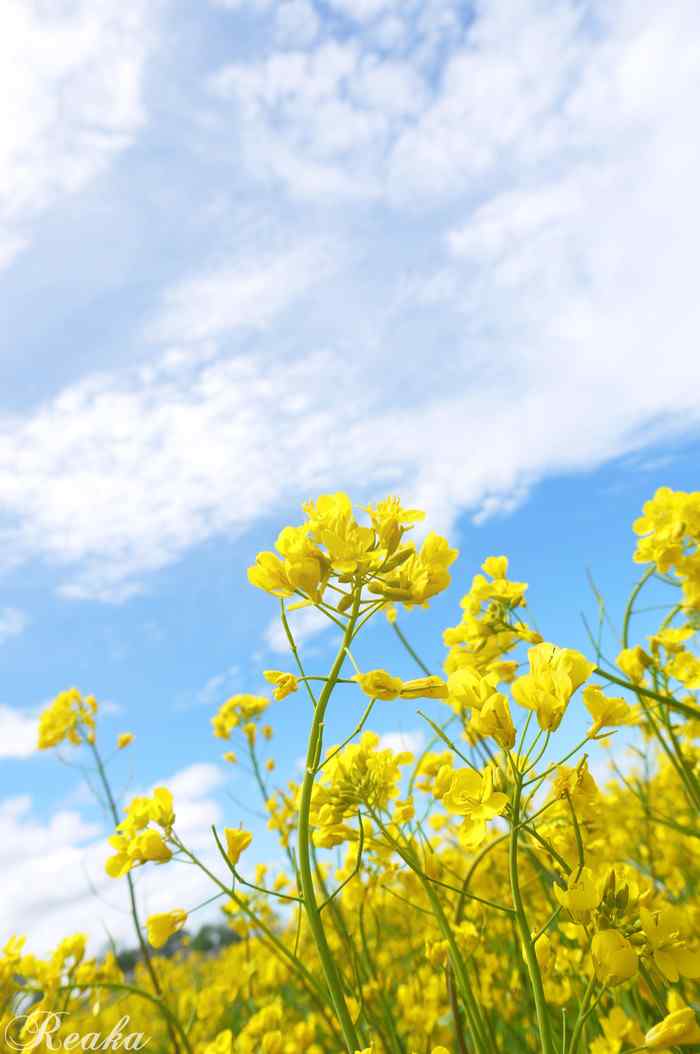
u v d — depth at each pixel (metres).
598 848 0.22
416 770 0.27
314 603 0.19
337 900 0.36
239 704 0.47
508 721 0.15
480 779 0.16
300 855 0.18
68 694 0.46
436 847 0.31
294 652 0.19
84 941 0.31
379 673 0.18
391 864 0.27
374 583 0.19
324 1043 0.37
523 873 0.35
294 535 0.19
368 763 0.22
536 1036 0.28
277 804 0.44
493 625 0.29
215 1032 0.44
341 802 0.22
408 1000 0.31
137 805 0.22
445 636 0.30
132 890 0.38
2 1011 0.28
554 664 0.15
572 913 0.15
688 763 0.29
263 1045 0.28
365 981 0.34
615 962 0.14
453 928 0.26
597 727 0.16
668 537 0.29
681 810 0.42
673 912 0.15
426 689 0.18
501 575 0.31
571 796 0.16
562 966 0.26
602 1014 0.25
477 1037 0.20
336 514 0.20
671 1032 0.14
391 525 0.20
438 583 0.20
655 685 0.29
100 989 0.30
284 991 0.45
